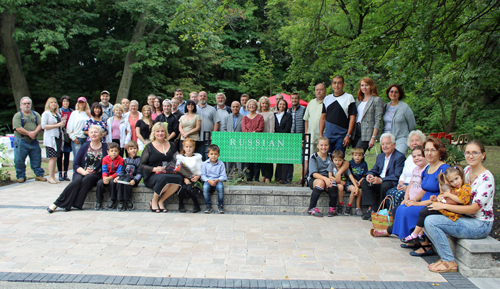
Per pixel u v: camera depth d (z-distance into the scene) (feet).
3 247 13.41
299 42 38.78
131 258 12.57
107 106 28.71
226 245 13.99
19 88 63.87
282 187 19.75
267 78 83.71
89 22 72.90
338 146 20.40
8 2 51.67
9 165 33.91
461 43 29.45
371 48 27.63
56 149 25.95
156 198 18.69
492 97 69.56
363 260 12.83
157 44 66.23
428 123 69.05
